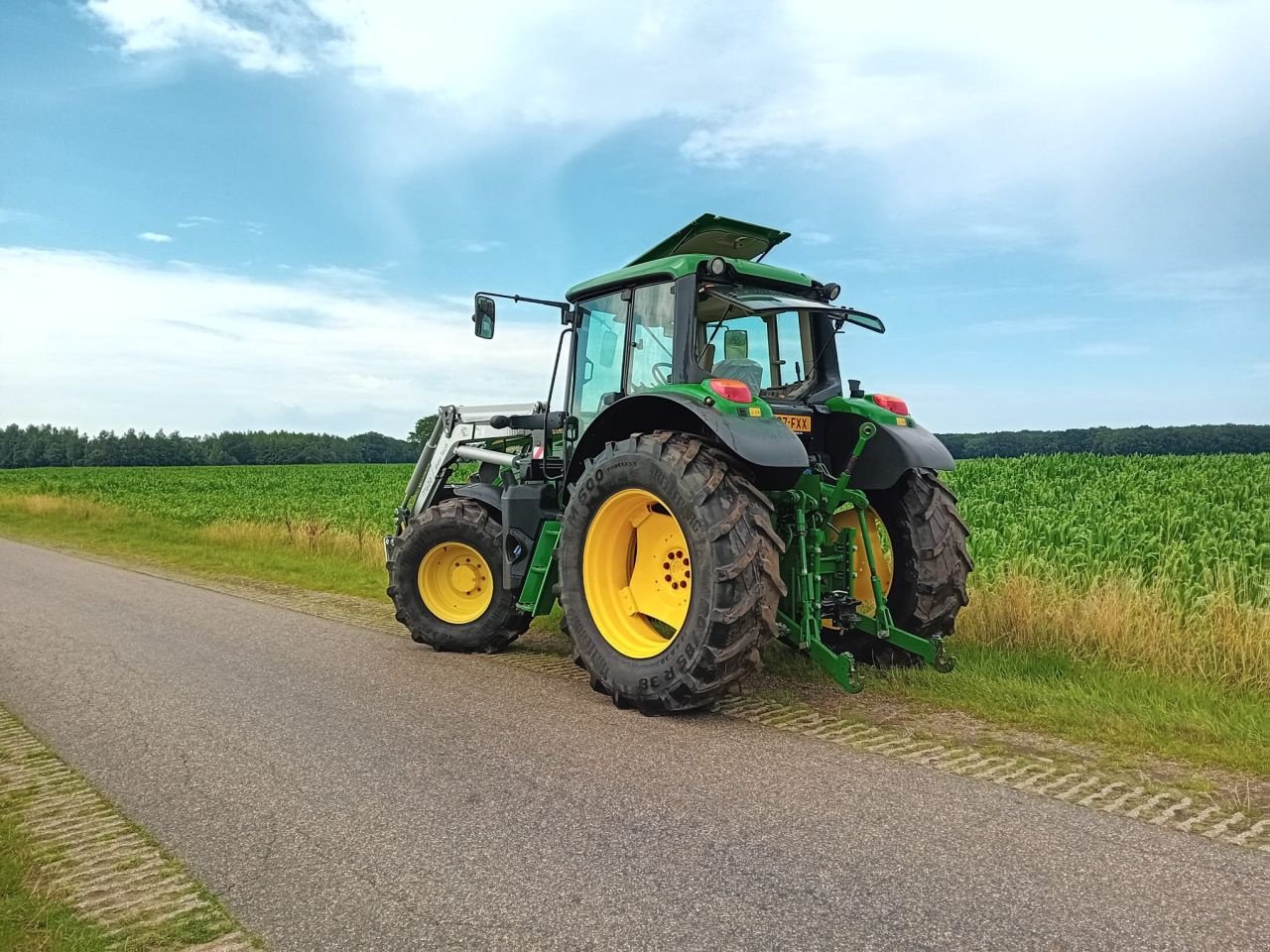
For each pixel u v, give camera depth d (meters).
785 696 4.96
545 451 6.39
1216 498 12.55
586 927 2.49
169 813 3.43
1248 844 2.97
